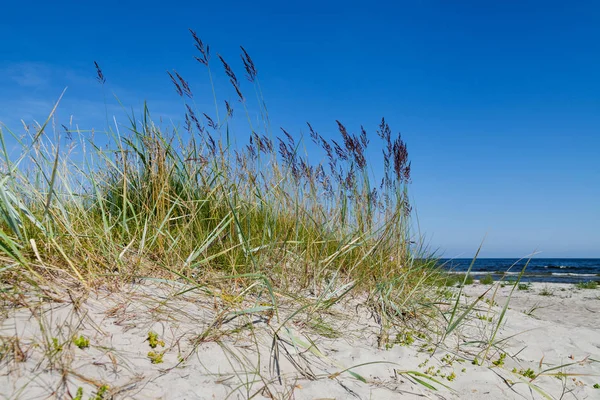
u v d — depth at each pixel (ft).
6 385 6.17
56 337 7.41
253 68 14.40
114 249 10.70
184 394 7.31
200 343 8.98
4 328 7.18
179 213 13.79
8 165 9.23
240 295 10.71
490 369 11.72
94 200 13.53
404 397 9.26
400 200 17.26
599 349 15.40
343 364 10.16
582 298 33.22
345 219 17.24
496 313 18.45
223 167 13.79
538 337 15.75
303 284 13.75
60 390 6.42
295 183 16.34
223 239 13.39
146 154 13.88
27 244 9.25
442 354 12.22
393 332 13.14
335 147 17.52
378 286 14.43
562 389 11.22
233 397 7.67
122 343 8.14
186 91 13.85
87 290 9.14
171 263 11.71
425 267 18.85
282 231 14.62
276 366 9.17
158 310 9.58
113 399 6.66
